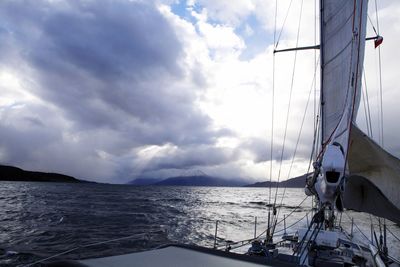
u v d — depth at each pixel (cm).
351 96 496
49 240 2339
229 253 326
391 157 427
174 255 313
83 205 5459
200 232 2828
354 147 472
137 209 5066
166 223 3453
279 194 15150
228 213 4922
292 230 1304
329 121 629
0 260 1750
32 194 8531
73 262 274
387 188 404
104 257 300
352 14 544
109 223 3309
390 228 2692
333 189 453
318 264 610
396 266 753
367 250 838
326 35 660
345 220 3219
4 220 3344
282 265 304
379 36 741
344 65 567
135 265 277
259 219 3994
